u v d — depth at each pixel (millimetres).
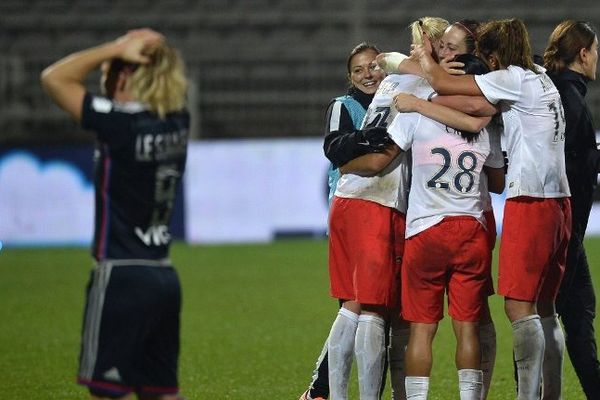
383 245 20000
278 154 72875
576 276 21047
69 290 49938
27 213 73375
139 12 95250
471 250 18969
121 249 15742
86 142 85562
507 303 19406
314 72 90000
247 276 53875
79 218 73312
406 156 20172
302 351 32906
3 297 47750
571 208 20812
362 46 22141
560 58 20906
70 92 15477
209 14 94875
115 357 15555
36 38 93188
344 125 21328
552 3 92438
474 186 19078
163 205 15984
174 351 16297
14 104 86750
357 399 25781
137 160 15625
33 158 73188
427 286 19281
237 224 73312
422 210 19078
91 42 93062
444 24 20000
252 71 90125
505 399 25094
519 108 19016
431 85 19219
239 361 31250
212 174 73188
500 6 92500
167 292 15852
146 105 15719
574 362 21203
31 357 32344
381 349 20016
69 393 26688
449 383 27172
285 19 94438
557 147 19266
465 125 18828
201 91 89250
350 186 20391
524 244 19062
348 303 20844
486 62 19594
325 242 70875
